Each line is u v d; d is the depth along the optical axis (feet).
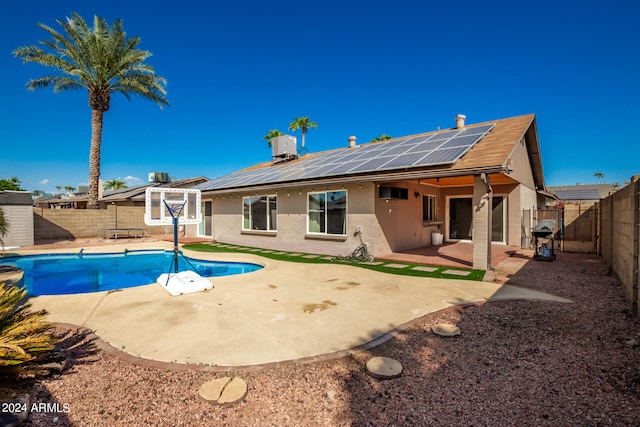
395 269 29.81
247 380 10.84
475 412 9.05
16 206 48.91
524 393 9.93
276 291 22.47
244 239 52.42
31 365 11.02
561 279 25.36
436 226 49.62
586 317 16.56
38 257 44.11
